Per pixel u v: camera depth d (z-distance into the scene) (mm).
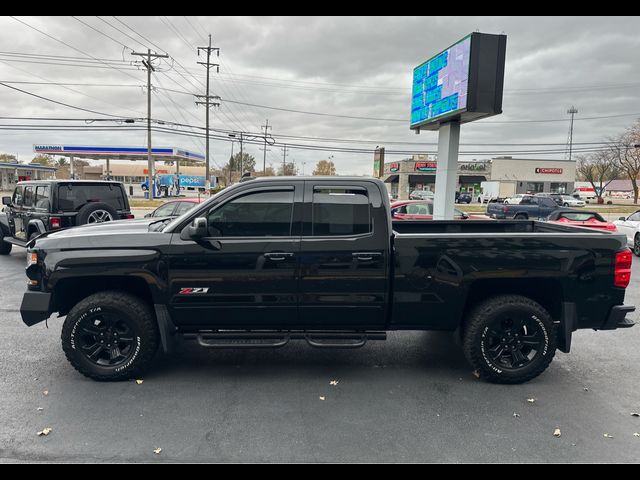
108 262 3898
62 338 3979
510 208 25391
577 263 3971
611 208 42156
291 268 3926
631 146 48312
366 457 2936
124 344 4105
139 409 3555
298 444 3080
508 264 3963
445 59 12008
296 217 3969
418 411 3574
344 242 3932
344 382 4125
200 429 3262
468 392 3938
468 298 4305
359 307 4012
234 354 4809
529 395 3889
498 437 3197
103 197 9883
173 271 3908
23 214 10070
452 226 5746
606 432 3283
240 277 3922
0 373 4223
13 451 2955
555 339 4023
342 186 3979
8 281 8320
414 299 3994
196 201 11969
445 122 12461
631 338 5523
